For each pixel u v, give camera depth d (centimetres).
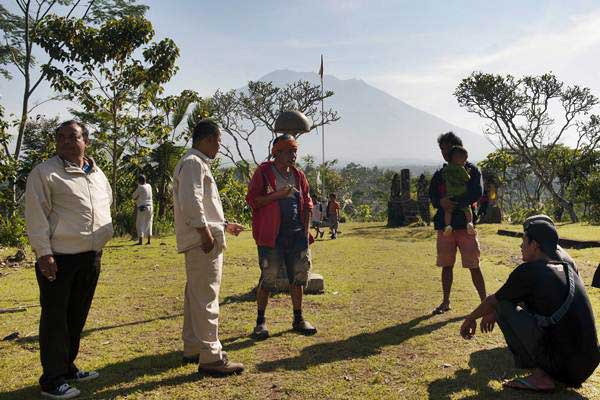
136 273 893
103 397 355
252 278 836
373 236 1770
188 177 388
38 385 381
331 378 383
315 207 1772
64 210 360
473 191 572
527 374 381
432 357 425
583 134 3709
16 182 1647
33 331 527
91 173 386
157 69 1905
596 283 391
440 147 607
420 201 2423
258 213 502
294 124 641
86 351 461
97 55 1831
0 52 2228
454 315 562
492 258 1052
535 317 349
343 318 562
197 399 349
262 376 390
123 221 1773
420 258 1089
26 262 1049
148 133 2025
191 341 418
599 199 3003
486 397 342
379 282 779
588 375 346
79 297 379
